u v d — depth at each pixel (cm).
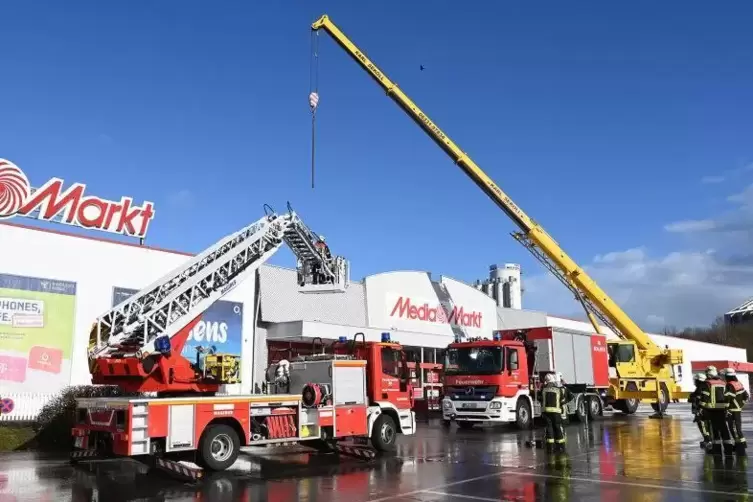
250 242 1398
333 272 1597
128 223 2241
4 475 1114
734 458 1298
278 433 1232
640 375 2778
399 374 1493
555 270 2880
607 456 1341
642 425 2173
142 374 1138
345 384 1363
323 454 1410
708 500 873
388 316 3094
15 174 1972
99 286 2108
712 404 1359
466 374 2044
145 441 1032
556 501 877
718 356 6531
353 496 924
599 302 2816
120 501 888
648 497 898
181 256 2352
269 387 1454
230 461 1138
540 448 1505
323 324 2539
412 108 2784
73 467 1212
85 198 2131
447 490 967
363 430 1379
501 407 1961
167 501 889
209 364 1233
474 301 3709
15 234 1942
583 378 2362
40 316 1962
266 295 2558
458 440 1705
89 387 1619
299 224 1545
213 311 2367
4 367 1873
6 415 1848
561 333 2277
